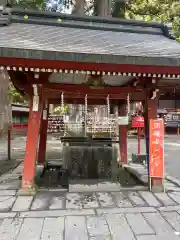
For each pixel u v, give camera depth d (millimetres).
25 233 3361
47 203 4480
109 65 4223
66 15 6289
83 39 5266
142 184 5930
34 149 5141
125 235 3334
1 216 3898
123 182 6281
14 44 4090
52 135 22297
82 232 3402
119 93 5562
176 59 4270
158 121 5277
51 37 5113
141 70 4367
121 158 8289
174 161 9805
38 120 5184
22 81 5215
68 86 5355
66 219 3812
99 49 4426
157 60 4215
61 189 5336
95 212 4090
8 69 4312
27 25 5926
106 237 3275
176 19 11508
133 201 4625
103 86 5582
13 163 8828
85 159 7508
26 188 4984
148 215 3992
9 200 4613
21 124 25578
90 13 14695
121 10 13141
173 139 19594
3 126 13266
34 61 4012
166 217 3924
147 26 6754
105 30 6461
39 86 5109
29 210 4148
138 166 7828
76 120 10805
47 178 6777
